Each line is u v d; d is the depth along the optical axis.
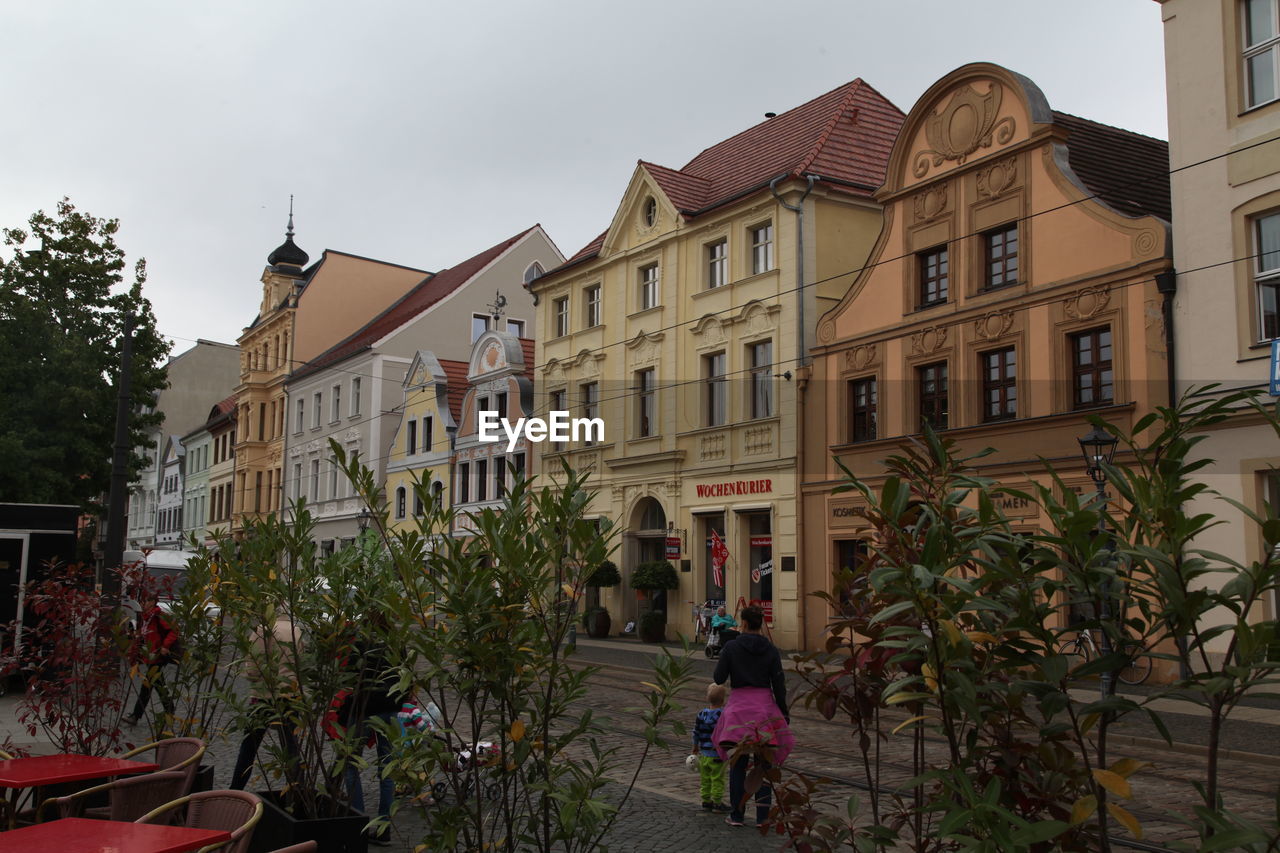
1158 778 10.47
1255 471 16.89
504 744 4.46
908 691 3.26
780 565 26.78
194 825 5.22
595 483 33.91
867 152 29.59
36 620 16.38
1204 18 18.45
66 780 6.16
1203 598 2.64
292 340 57.06
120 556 19.06
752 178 30.98
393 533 4.98
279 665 6.71
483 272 51.44
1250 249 17.59
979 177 22.59
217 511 66.75
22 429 31.50
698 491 29.81
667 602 30.80
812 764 11.23
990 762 3.24
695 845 7.70
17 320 31.69
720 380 29.86
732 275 29.38
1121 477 2.93
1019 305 21.44
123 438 19.41
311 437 54.50
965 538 3.01
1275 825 2.56
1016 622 2.90
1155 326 18.86
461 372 45.50
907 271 24.20
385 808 7.60
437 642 4.40
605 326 34.44
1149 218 19.11
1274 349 16.67
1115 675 3.40
